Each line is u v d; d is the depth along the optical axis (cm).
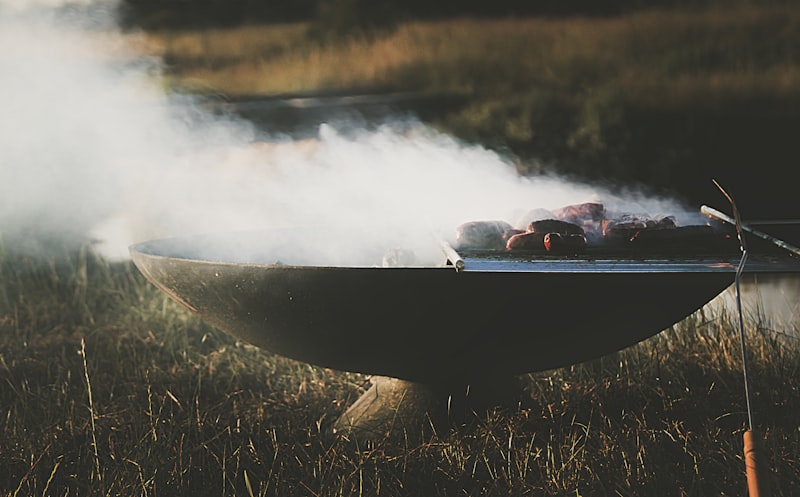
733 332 375
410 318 250
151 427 289
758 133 988
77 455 284
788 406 306
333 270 246
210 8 2355
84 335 430
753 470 199
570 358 270
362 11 2036
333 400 344
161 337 425
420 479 265
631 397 322
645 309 251
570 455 274
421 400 296
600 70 1413
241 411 326
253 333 274
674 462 269
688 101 1112
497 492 254
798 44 1394
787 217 705
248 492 256
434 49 1711
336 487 258
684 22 1584
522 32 1767
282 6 2395
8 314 459
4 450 292
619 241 292
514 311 246
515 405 301
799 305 420
